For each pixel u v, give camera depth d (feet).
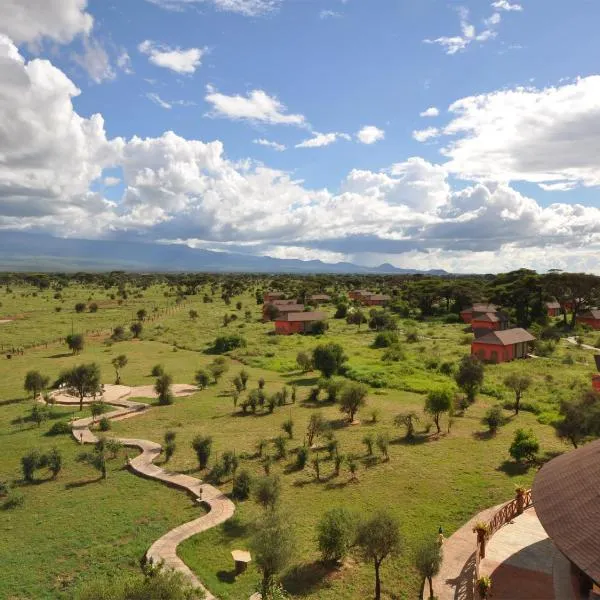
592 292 340.18
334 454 115.44
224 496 96.07
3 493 100.22
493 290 377.71
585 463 62.23
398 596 66.18
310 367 212.84
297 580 70.28
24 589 68.28
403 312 423.23
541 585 61.62
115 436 133.49
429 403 131.44
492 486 96.53
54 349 261.65
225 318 346.74
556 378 194.49
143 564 74.18
